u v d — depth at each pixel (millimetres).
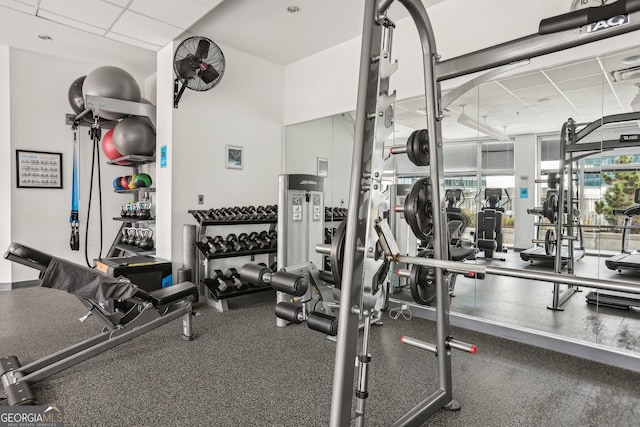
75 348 2422
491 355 2791
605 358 2678
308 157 4867
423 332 3264
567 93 2947
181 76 3701
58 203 4961
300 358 2656
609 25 1434
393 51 3752
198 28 3971
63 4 3219
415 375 2428
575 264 2967
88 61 5031
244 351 2773
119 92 4125
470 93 3449
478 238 3520
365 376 1517
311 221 3768
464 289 3516
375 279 1521
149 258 4141
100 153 5289
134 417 1911
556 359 2732
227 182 4520
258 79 4781
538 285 3117
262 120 4855
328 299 2693
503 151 3338
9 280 4602
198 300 4047
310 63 4723
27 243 4738
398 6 3430
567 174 3008
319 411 1990
